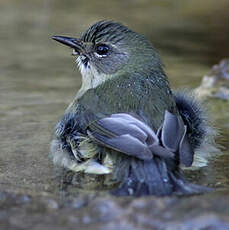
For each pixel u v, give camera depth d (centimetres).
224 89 1598
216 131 1202
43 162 1119
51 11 2669
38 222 768
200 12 2708
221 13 2686
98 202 811
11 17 2559
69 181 998
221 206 778
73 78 1802
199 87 1653
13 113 1460
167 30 2412
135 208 780
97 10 2706
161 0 2936
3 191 893
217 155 1148
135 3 2881
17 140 1258
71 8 2728
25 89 1677
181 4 2858
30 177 1027
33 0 2858
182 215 755
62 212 798
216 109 1512
